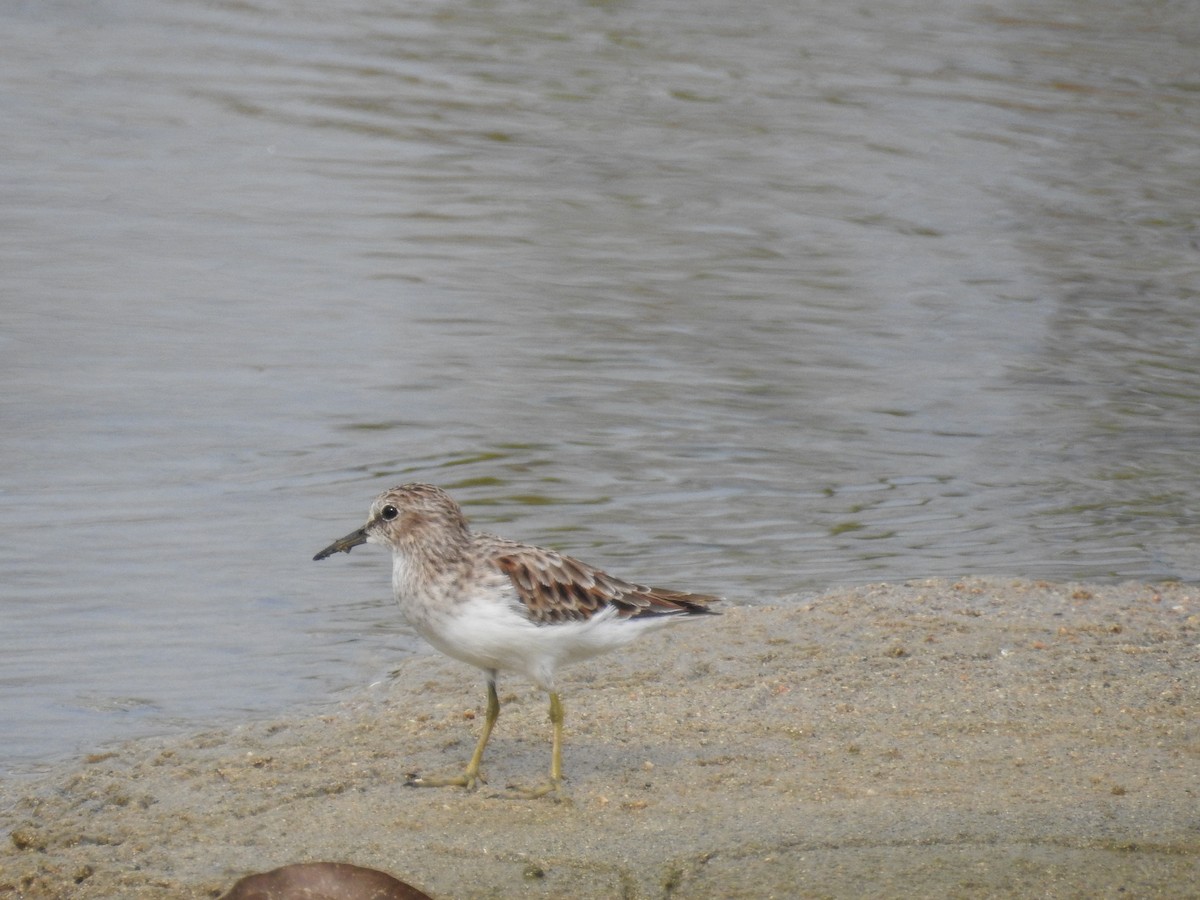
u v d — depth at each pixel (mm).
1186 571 13055
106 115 29453
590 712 9875
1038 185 27484
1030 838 7832
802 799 8406
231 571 12789
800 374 18969
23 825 8422
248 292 21094
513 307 21000
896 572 13000
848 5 39875
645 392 18078
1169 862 7570
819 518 14438
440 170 27344
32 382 17422
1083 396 18469
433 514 8844
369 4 38781
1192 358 20000
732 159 28484
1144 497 15188
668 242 24203
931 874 7488
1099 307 21953
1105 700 9875
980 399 18266
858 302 21844
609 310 21062
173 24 36250
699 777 8781
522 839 8062
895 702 9883
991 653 10758
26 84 31031
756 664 10656
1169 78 33625
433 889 7551
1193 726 9422
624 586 8969
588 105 31438
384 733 9695
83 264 21797
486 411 17234
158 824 8391
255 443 15992
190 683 10625
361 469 15398
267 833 8250
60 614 11805
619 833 8086
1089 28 37750
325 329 19781
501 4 39125
